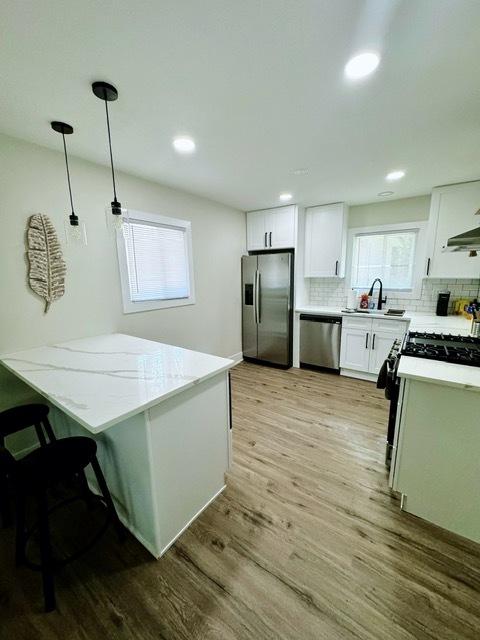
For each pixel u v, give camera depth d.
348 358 3.63
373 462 2.04
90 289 2.38
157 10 0.97
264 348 4.17
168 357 1.83
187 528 1.53
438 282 3.44
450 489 1.46
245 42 1.11
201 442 1.57
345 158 2.26
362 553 1.38
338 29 1.06
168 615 1.14
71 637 1.08
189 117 1.65
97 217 2.38
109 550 1.42
